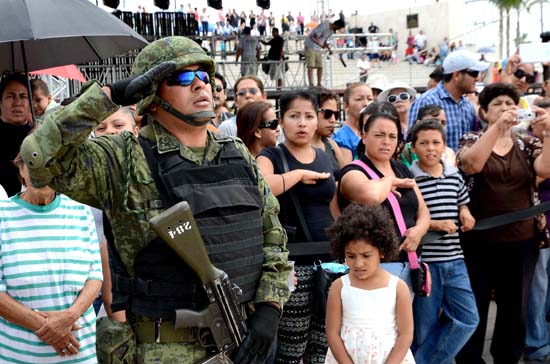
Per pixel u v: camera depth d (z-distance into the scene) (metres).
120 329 2.16
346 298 3.18
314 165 3.77
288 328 3.54
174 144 2.20
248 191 2.28
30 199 2.91
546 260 4.85
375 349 3.11
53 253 2.89
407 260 3.83
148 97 2.15
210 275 2.12
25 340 2.83
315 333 3.62
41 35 3.59
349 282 3.21
